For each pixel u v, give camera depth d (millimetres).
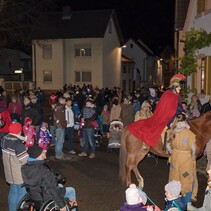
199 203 7801
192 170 7441
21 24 28656
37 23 31562
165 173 10148
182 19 20266
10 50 53125
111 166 11023
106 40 42500
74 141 15352
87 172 10336
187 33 16891
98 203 7871
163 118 8297
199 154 8727
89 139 12102
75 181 9453
